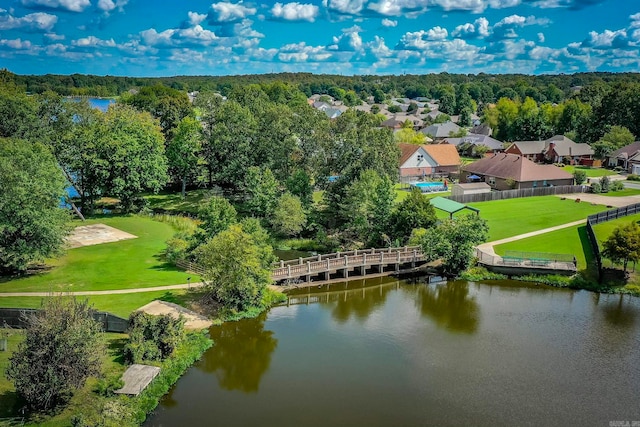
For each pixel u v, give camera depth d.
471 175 100.94
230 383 31.92
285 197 61.62
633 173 110.06
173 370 32.62
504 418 28.70
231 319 41.09
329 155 68.06
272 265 47.72
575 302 46.41
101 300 40.56
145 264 50.12
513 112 165.75
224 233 41.97
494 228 65.69
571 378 33.09
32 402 26.28
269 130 75.19
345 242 61.47
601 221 67.25
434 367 34.44
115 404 26.48
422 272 54.50
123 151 69.94
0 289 42.25
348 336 39.19
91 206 73.56
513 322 42.09
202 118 85.69
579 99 164.75
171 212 77.06
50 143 69.94
